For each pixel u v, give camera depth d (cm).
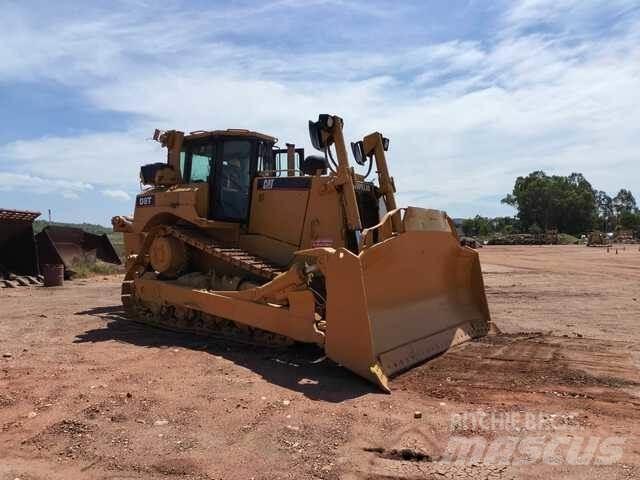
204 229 925
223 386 574
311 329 663
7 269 1788
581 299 1342
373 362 582
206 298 817
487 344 769
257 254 862
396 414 489
